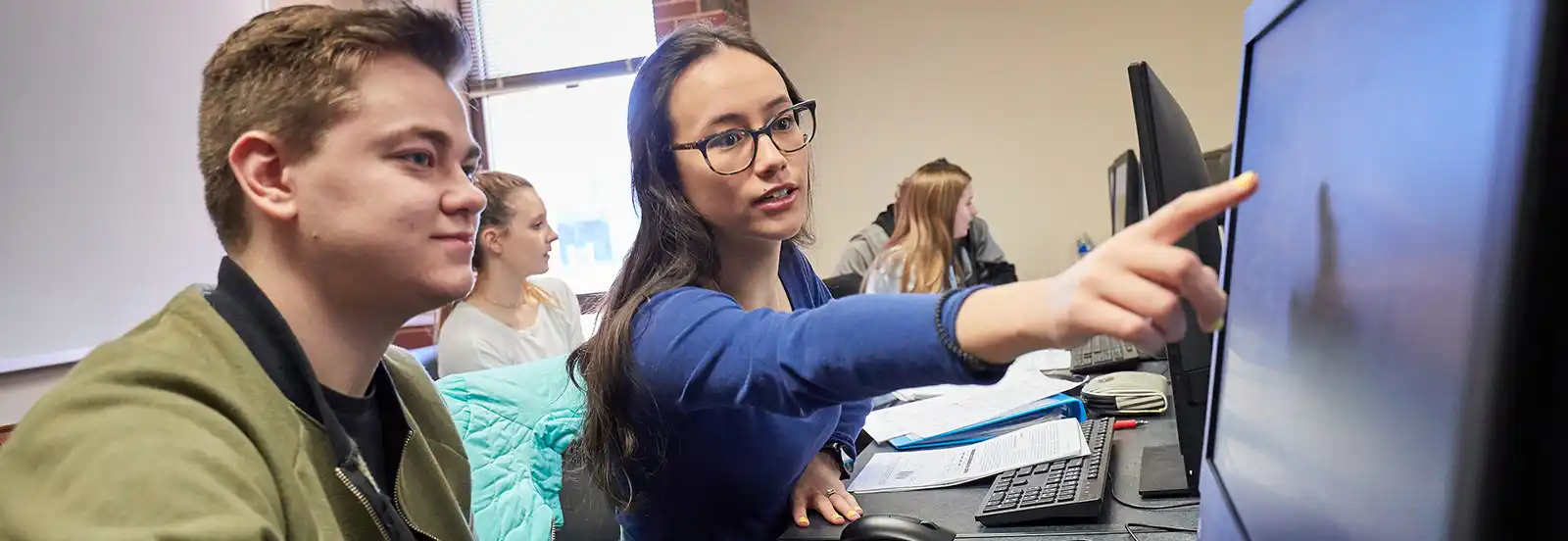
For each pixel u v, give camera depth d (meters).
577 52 3.95
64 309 2.75
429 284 0.69
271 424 0.64
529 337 2.49
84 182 2.84
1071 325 0.52
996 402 1.53
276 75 0.65
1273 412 0.58
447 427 0.96
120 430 0.54
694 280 1.01
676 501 1.11
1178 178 1.06
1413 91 0.37
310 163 0.65
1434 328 0.33
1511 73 0.28
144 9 3.06
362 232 0.66
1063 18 3.82
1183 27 3.71
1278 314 0.58
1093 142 3.84
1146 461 1.15
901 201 3.06
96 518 0.49
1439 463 0.33
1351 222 0.44
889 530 0.97
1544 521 0.28
